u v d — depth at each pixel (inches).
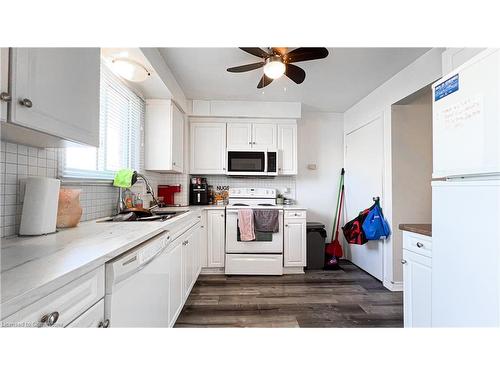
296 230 113.0
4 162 39.4
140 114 92.1
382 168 103.6
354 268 123.0
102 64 66.9
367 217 104.5
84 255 29.4
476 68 33.8
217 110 121.8
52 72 33.5
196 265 97.8
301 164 141.1
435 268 40.9
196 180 125.7
